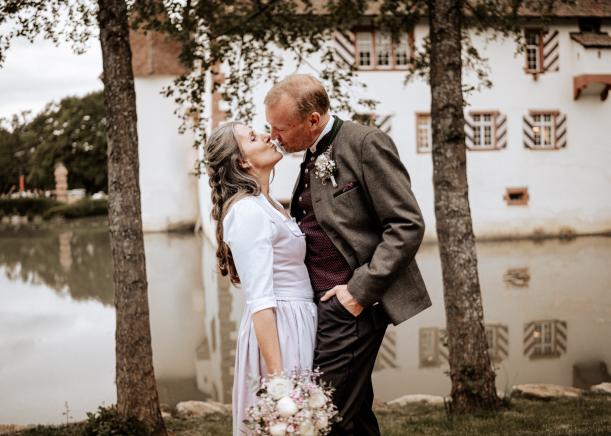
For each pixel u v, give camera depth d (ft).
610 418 16.57
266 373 8.44
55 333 34.01
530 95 70.95
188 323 35.24
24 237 89.04
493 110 70.38
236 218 8.10
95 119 141.08
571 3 24.72
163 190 88.89
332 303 8.26
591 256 53.98
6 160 173.37
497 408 18.31
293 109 8.30
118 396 16.29
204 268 54.29
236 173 8.41
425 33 66.90
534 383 23.63
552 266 49.01
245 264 8.00
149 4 20.12
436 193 18.49
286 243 8.38
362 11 23.57
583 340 28.99
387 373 25.38
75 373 26.73
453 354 18.58
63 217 126.52
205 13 21.50
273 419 7.31
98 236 86.22
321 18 23.43
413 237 7.83
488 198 71.00
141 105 87.97
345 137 8.39
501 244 64.95
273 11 23.17
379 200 8.03
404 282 8.39
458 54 18.04
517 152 71.10
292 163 64.28
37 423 20.85
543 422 16.48
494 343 29.01
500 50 69.97
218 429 17.84
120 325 16.08
